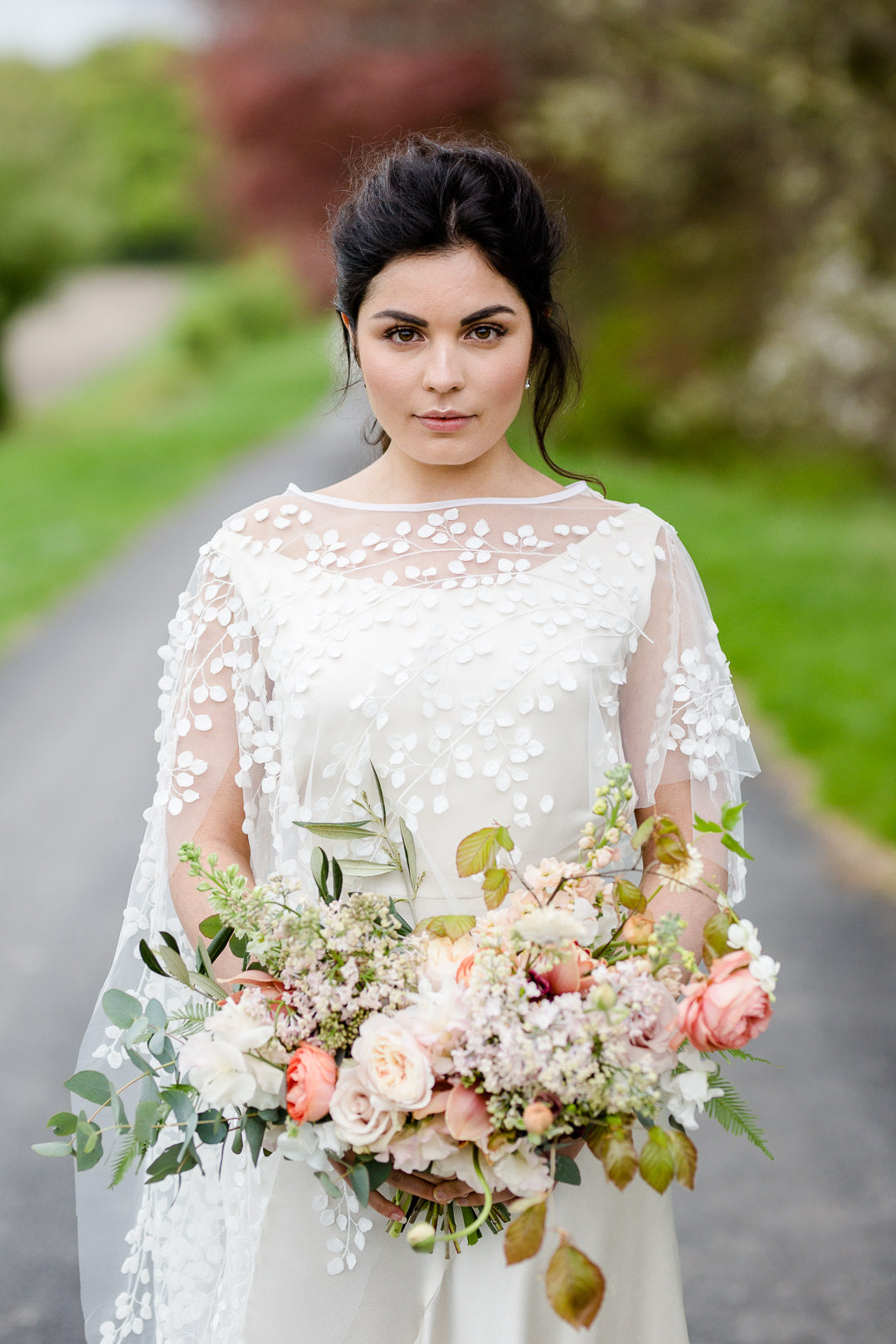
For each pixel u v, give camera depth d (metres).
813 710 6.93
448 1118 1.52
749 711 7.22
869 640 8.20
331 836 1.73
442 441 1.76
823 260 12.48
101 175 24.52
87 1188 1.93
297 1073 1.55
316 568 1.84
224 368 33.69
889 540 11.26
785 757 6.48
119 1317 1.91
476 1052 1.51
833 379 13.28
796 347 13.08
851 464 14.40
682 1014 1.53
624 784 1.66
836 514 13.05
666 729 1.84
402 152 1.79
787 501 13.84
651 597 1.87
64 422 23.38
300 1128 1.57
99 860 5.24
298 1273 1.76
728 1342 2.69
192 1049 1.56
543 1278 1.49
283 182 15.53
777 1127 3.43
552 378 1.97
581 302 15.16
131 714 7.30
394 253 1.70
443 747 1.76
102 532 12.91
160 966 1.72
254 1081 1.55
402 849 1.77
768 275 14.04
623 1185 1.50
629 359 15.30
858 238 12.26
